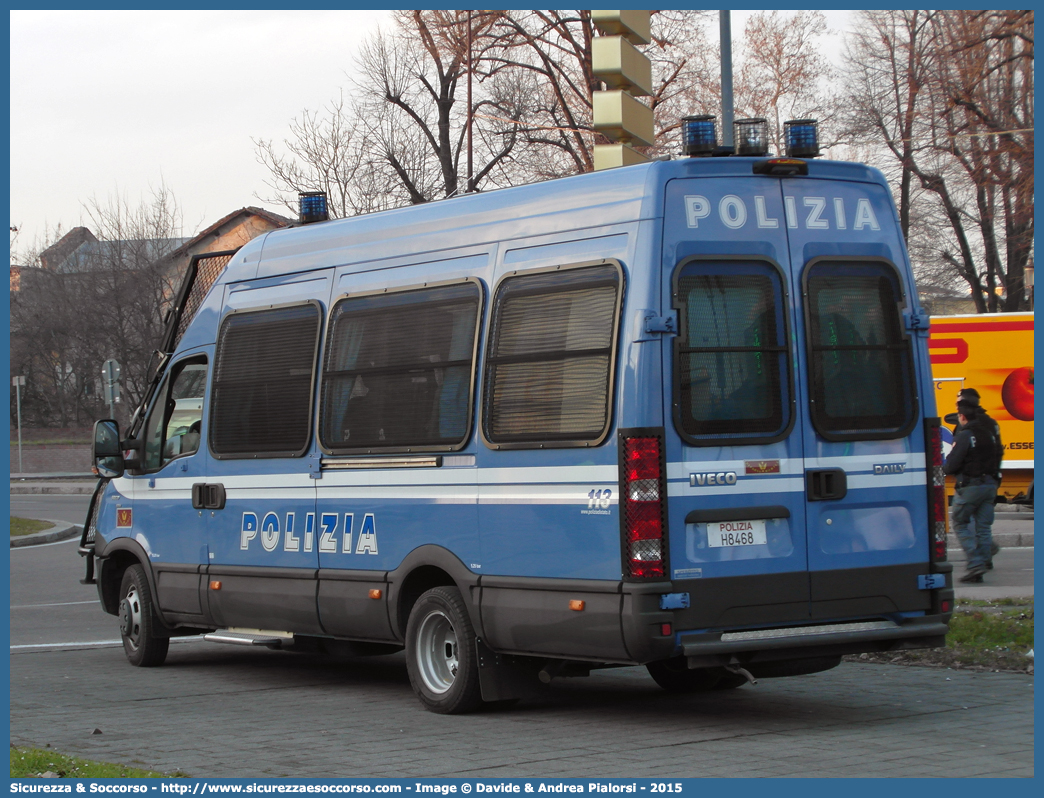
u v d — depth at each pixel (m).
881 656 10.12
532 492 7.48
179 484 10.41
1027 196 31.88
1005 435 23.30
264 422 9.62
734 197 7.33
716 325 7.17
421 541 8.23
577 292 7.39
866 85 38.16
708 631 6.96
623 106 10.83
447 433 8.09
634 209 7.19
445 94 33.75
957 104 33.44
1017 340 23.16
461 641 7.95
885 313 7.71
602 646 7.02
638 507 6.88
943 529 7.75
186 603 10.28
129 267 46.81
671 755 6.62
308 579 9.08
